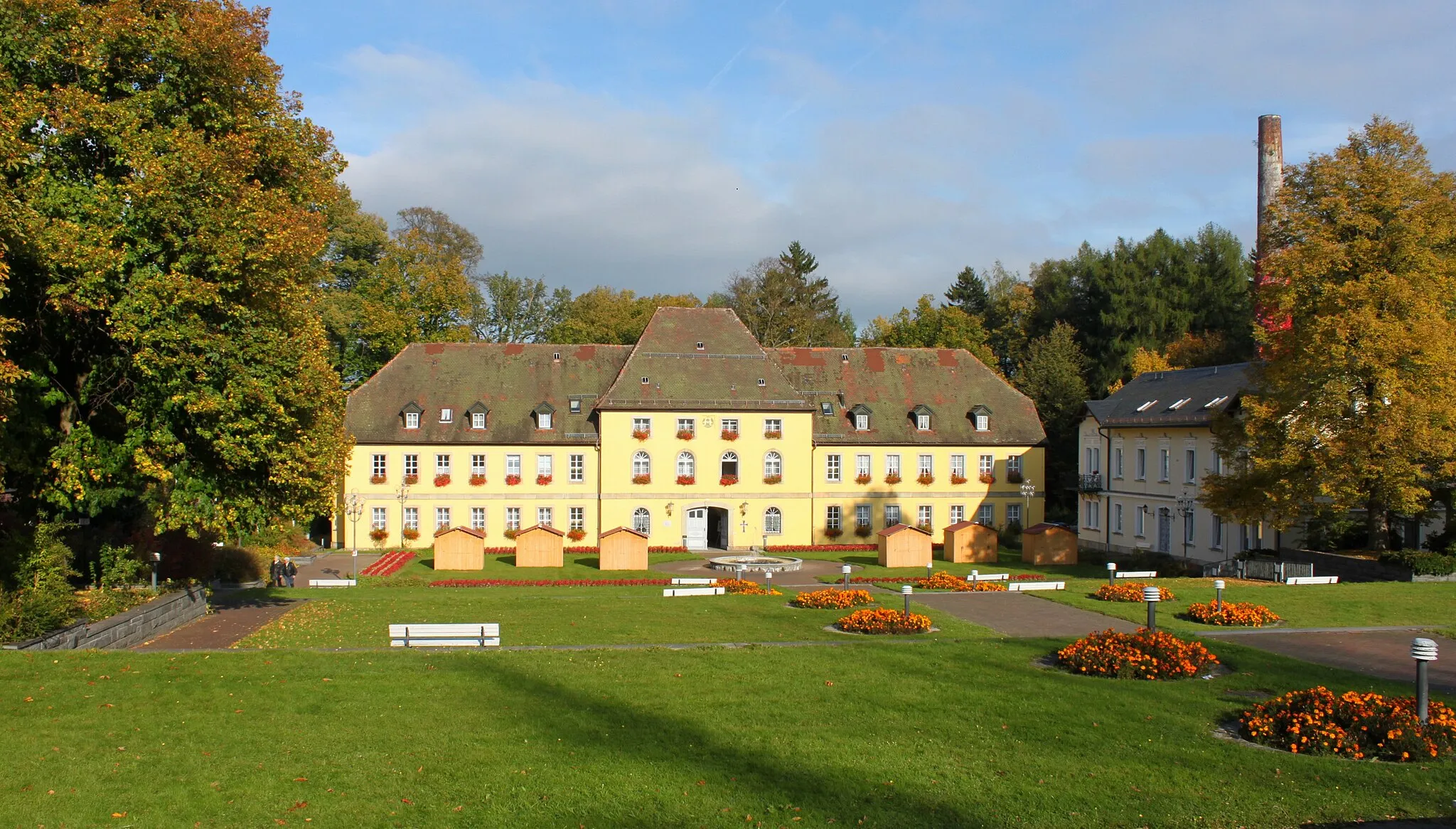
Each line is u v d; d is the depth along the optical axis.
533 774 13.35
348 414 60.22
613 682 18.64
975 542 53.62
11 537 23.20
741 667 20.06
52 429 25.20
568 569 49.41
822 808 12.25
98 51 23.70
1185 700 17.52
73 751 14.21
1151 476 55.06
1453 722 14.71
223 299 24.64
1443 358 34.28
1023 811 12.20
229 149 25.16
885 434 64.69
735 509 61.88
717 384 62.50
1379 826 11.80
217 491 26.55
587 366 64.38
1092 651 20.09
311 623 27.67
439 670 19.48
